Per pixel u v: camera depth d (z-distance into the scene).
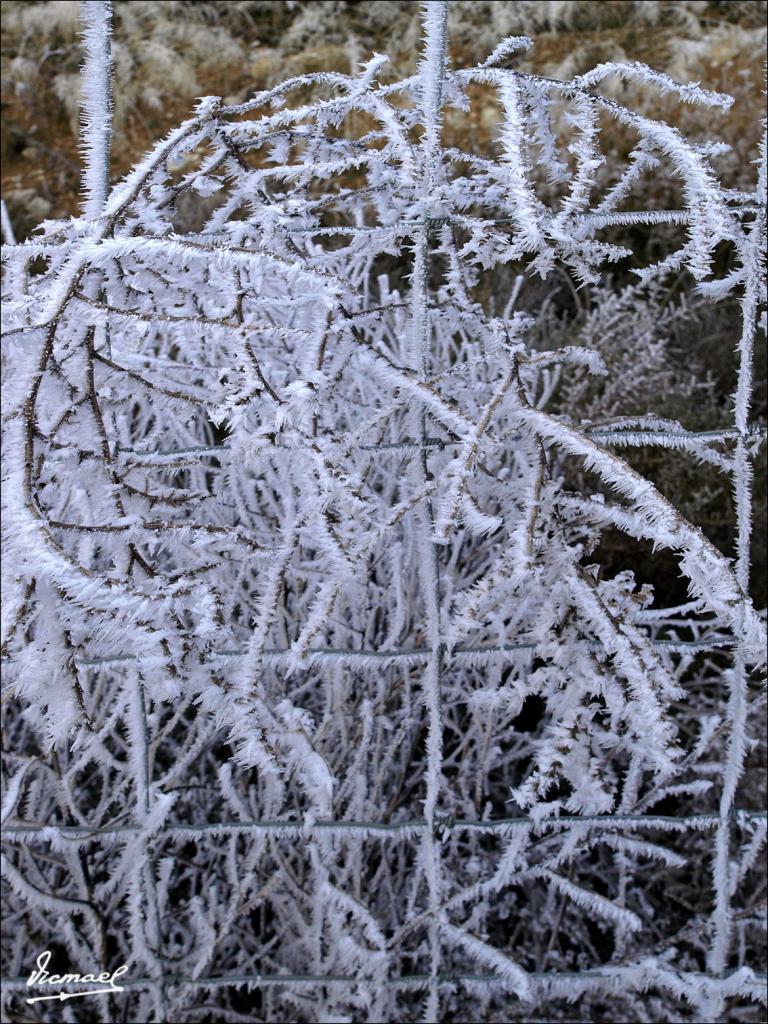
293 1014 0.91
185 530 0.68
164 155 0.67
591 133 0.69
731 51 2.59
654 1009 0.93
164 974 0.82
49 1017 0.92
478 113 2.40
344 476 0.66
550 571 0.72
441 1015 0.92
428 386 0.69
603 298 1.50
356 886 0.87
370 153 0.72
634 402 1.34
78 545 0.82
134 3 3.14
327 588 0.68
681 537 0.67
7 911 0.93
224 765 0.84
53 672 0.63
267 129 0.70
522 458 0.87
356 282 0.93
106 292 0.68
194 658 0.67
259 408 0.67
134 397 0.71
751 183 1.82
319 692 0.98
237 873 0.90
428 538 0.75
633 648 0.71
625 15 2.95
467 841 1.00
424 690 0.77
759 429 0.75
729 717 0.79
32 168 2.58
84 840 0.79
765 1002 0.81
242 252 0.65
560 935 0.99
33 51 2.98
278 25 3.22
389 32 3.08
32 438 0.63
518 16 2.86
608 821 0.80
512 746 1.06
